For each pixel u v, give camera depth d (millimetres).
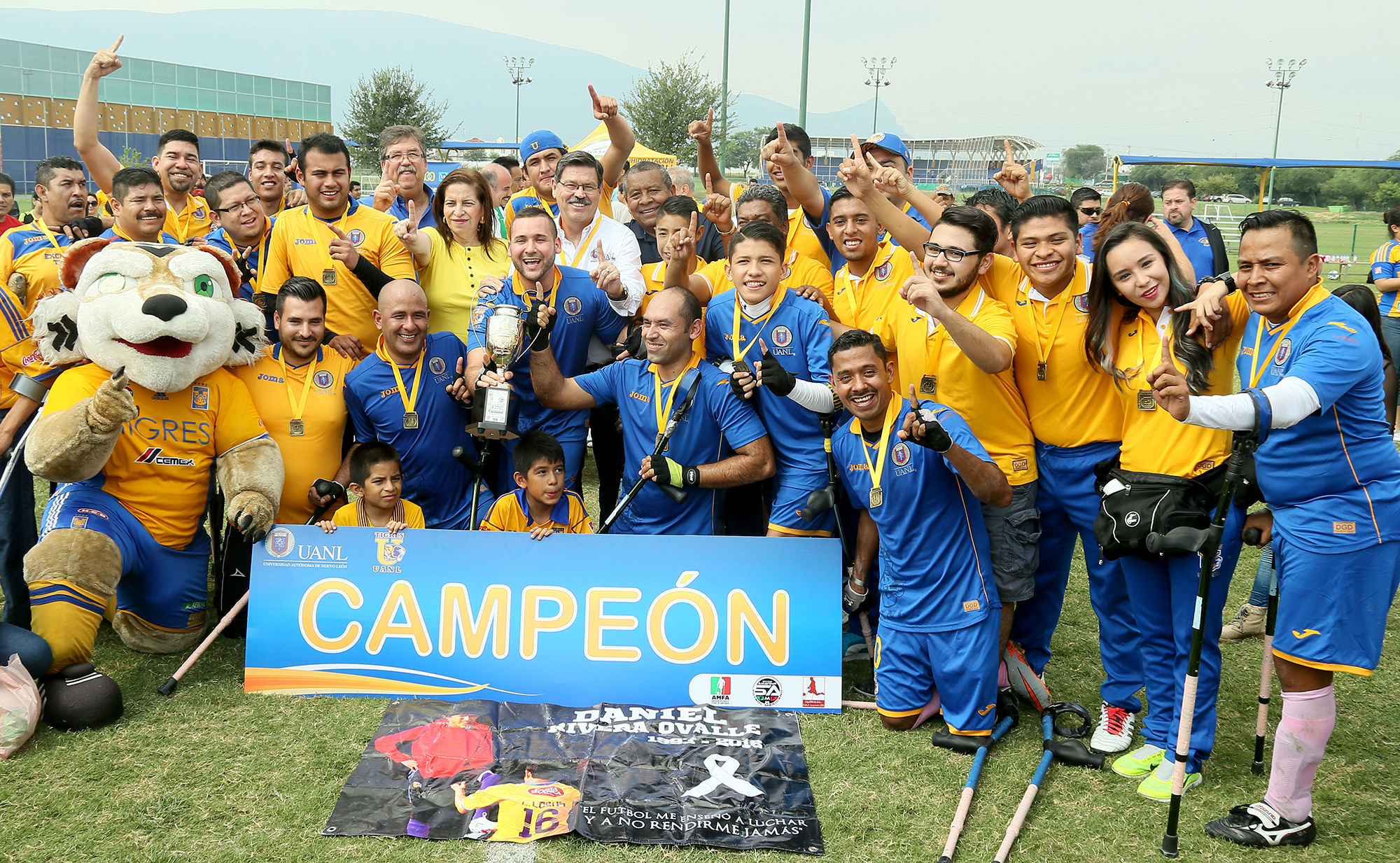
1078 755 4027
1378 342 3389
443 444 5199
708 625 4488
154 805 3535
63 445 4070
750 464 4727
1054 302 4188
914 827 3543
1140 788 3807
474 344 5172
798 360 4891
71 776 3717
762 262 4723
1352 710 4500
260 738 4047
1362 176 44969
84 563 4336
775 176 5926
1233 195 47375
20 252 5656
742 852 3361
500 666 4484
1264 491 3539
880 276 5164
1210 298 3631
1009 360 4090
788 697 4445
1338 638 3357
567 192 5637
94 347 4344
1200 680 3811
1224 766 4000
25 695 3910
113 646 4969
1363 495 3342
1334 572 3354
